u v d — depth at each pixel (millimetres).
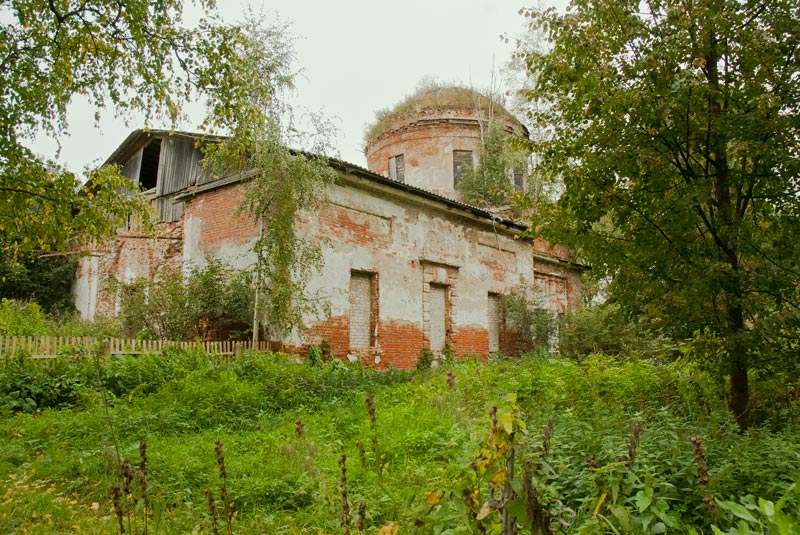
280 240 13500
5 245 9859
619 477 3570
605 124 7332
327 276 15320
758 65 6742
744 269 6602
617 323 8023
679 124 6855
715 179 7254
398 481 5633
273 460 6379
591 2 7461
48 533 4594
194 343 12492
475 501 2697
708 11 6508
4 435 7480
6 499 5305
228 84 9781
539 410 8047
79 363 10352
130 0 8586
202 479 5848
